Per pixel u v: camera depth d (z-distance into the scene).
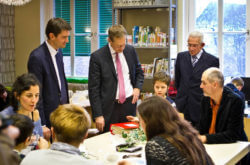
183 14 5.37
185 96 4.01
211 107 2.91
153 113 1.88
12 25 6.66
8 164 0.75
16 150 2.02
